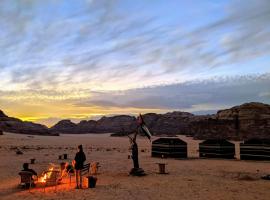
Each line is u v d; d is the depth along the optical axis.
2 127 177.75
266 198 14.42
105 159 33.41
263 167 26.52
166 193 15.38
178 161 31.58
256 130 134.62
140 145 72.38
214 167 26.42
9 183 18.00
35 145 65.50
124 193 15.30
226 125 142.88
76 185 16.92
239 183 18.44
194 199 14.12
